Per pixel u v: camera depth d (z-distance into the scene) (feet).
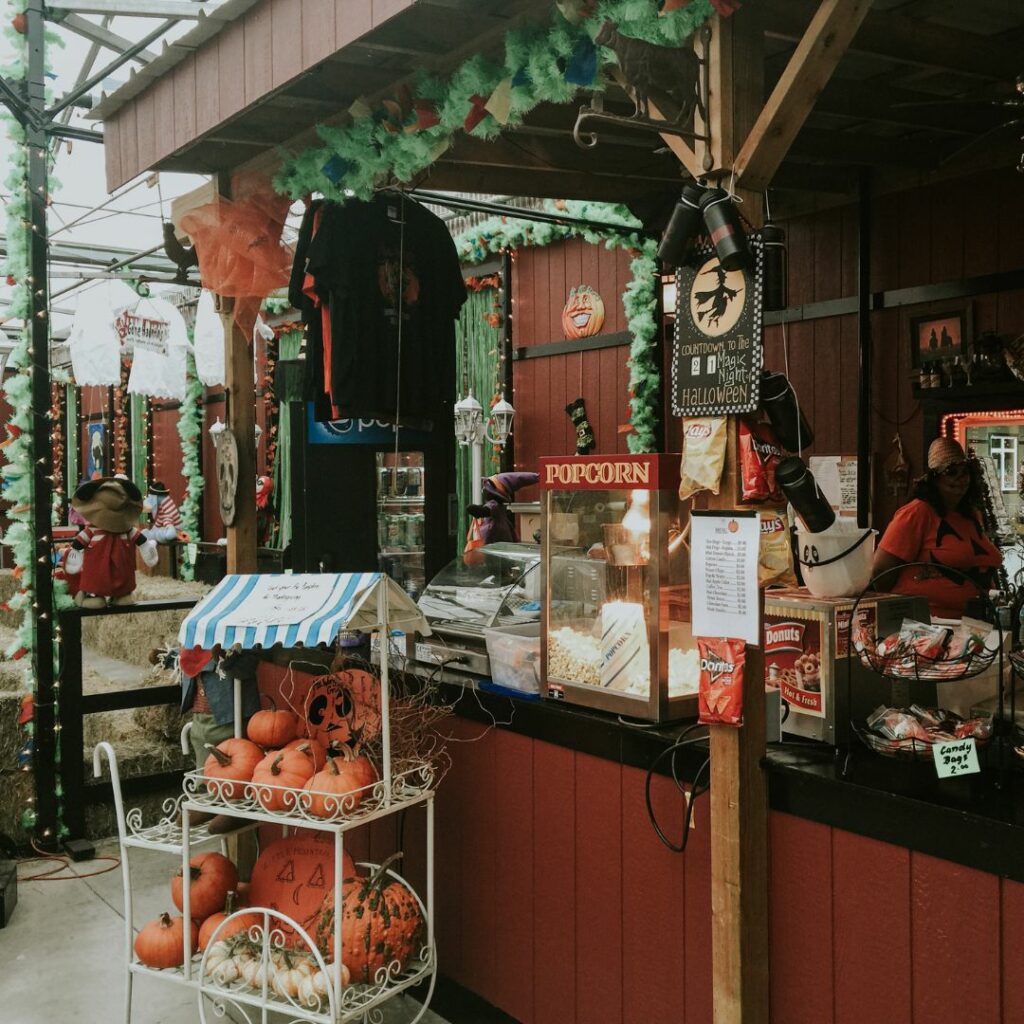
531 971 10.20
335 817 9.16
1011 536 14.58
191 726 13.32
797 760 7.88
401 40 9.78
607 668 9.43
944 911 6.82
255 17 10.14
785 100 7.15
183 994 12.03
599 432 23.70
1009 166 15.24
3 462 33.17
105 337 28.27
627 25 7.64
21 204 16.63
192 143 11.49
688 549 9.13
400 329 13.38
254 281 13.64
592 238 20.06
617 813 9.24
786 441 7.77
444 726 11.19
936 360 15.66
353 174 11.93
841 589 8.35
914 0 11.54
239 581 10.12
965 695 8.34
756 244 7.26
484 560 12.67
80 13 16.74
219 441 14.56
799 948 7.75
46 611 16.74
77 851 16.34
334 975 8.96
